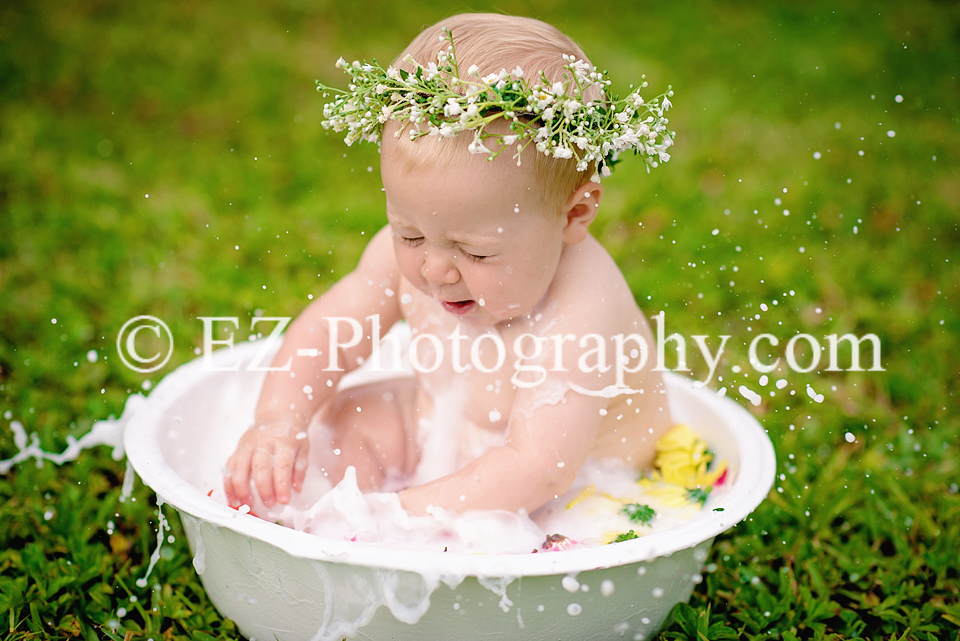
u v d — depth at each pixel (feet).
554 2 22.08
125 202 11.98
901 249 11.21
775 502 6.45
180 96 15.97
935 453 7.25
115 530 6.06
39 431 6.94
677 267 10.56
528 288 4.76
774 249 11.20
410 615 3.97
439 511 4.68
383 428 5.80
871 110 16.20
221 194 12.36
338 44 19.11
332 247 10.93
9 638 5.01
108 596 5.38
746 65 18.39
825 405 7.98
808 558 5.93
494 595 3.99
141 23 19.45
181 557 5.68
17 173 12.51
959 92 16.98
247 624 4.73
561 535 4.82
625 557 3.95
